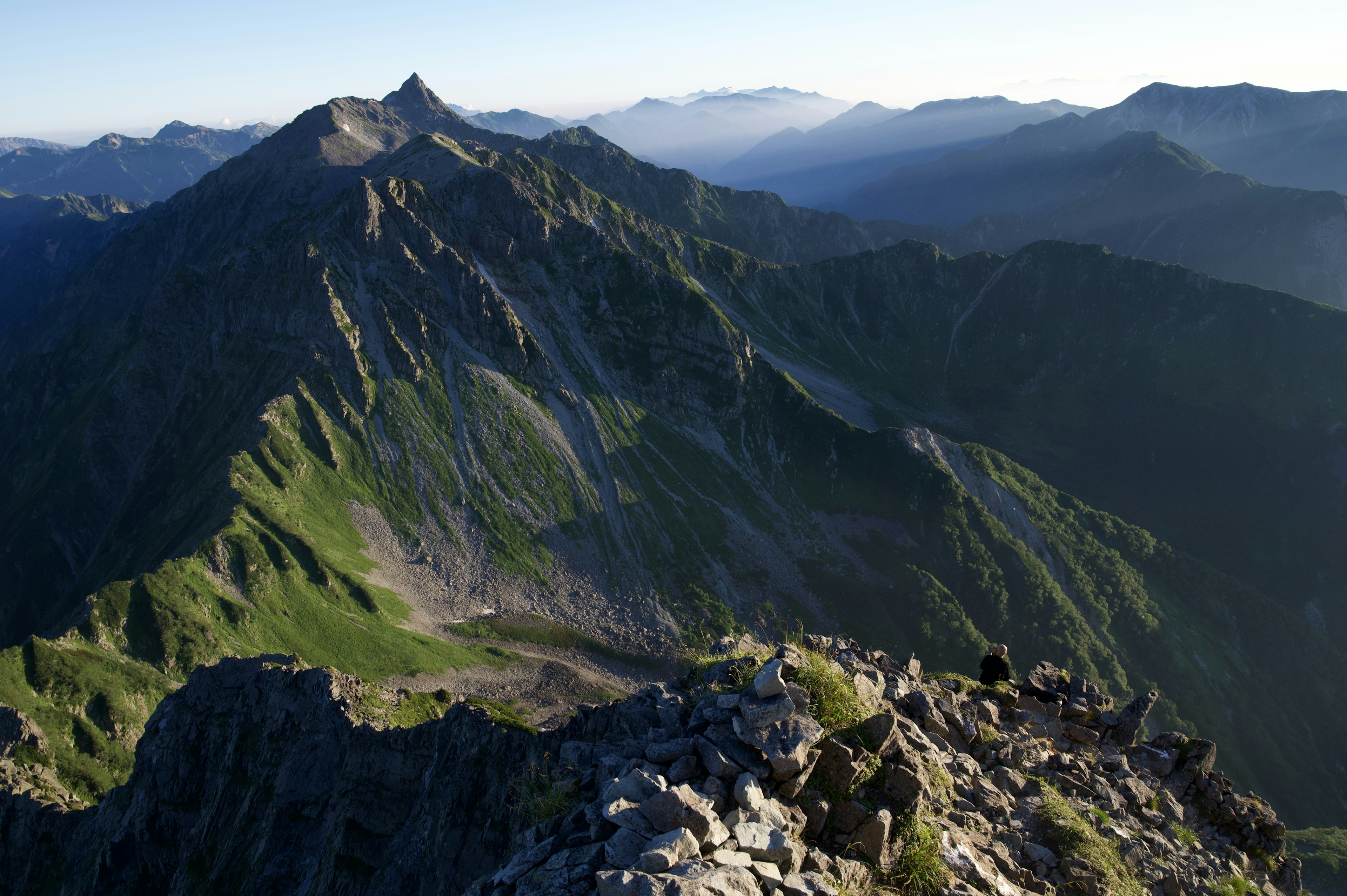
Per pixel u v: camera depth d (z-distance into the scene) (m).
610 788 14.09
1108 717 25.23
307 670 60.41
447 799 40.59
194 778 61.91
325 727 55.84
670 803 13.08
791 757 14.34
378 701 59.16
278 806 53.94
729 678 17.80
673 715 17.69
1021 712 24.70
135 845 60.84
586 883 12.26
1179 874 18.48
